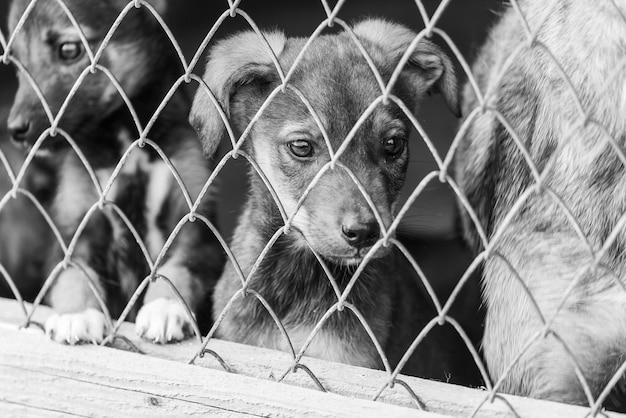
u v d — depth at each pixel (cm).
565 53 476
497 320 492
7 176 730
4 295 741
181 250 596
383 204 466
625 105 452
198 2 929
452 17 828
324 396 343
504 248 494
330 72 516
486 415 326
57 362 379
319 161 500
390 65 529
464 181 589
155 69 635
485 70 623
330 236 463
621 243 457
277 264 524
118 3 631
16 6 632
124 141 617
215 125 506
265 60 529
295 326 512
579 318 457
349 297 513
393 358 533
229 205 714
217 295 557
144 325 407
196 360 381
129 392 368
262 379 355
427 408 336
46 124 596
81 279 540
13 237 743
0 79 784
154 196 612
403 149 516
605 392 306
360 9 923
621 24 447
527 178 503
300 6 945
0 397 386
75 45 609
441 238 679
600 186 462
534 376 464
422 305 604
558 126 482
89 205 608
